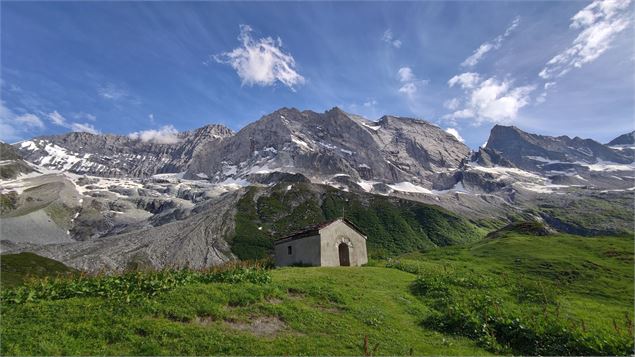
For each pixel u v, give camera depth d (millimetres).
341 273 32344
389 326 19719
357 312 21094
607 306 29531
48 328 15531
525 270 46156
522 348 18359
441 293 27031
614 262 49875
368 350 16031
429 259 57688
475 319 20328
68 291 20125
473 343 18797
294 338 16781
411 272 39375
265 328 17859
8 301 18406
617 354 16469
